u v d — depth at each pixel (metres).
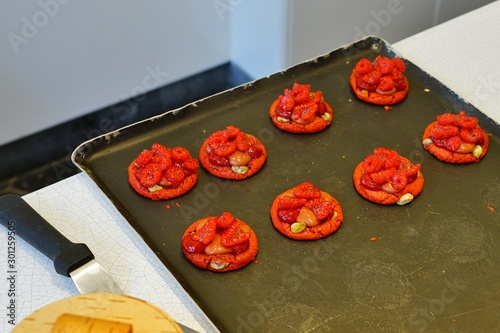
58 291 0.74
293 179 0.86
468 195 0.84
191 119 0.92
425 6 1.47
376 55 1.01
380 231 0.80
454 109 0.93
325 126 0.91
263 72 1.54
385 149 0.85
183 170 0.84
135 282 0.75
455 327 0.72
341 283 0.75
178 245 0.79
